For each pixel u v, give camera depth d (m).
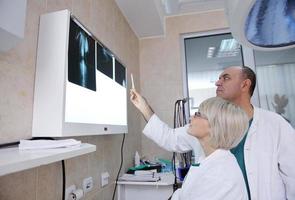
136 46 2.52
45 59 0.83
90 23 1.36
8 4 0.53
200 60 2.54
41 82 0.82
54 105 0.79
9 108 0.73
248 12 0.63
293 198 1.06
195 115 0.92
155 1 1.99
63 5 1.06
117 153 1.70
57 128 0.78
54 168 0.92
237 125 0.82
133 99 1.50
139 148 2.33
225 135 0.81
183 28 2.55
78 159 1.12
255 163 1.08
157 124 1.45
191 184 0.81
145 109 1.48
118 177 1.68
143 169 1.87
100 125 1.10
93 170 1.28
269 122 1.19
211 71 2.49
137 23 2.29
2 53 0.71
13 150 0.62
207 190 0.77
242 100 1.27
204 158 0.88
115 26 1.85
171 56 2.53
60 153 0.59
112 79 1.34
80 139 1.14
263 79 2.27
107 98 1.25
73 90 0.87
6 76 0.72
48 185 0.88
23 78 0.79
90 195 1.23
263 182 1.05
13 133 0.73
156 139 1.44
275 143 1.13
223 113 0.83
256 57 2.33
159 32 2.51
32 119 0.81
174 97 2.45
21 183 0.75
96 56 1.13
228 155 0.82
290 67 2.21
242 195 0.76
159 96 2.49
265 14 0.69
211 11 2.52
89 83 1.03
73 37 0.89
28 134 0.79
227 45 2.51
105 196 1.43
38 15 0.88
